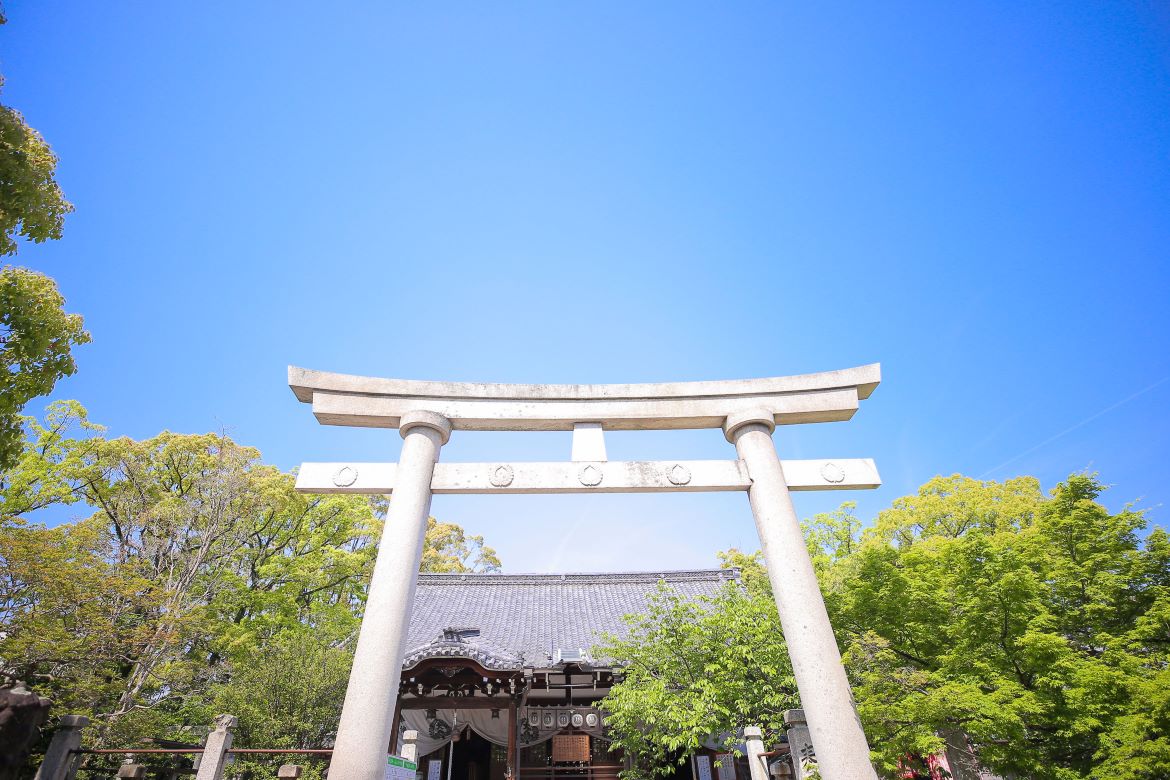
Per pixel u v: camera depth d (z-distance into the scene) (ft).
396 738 50.80
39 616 41.42
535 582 81.41
